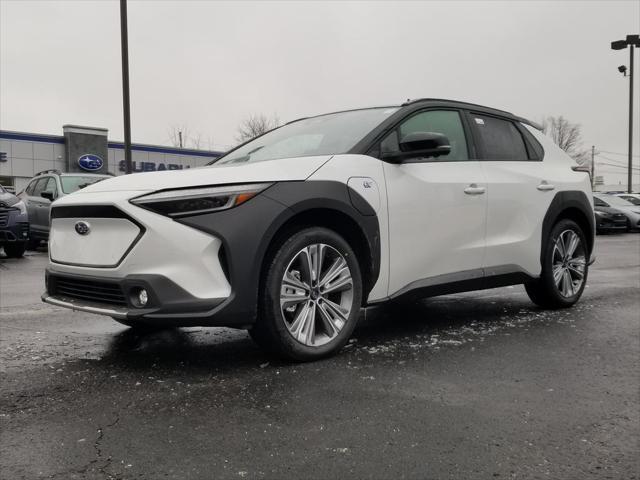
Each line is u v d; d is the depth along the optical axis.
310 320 3.50
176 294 3.06
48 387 3.05
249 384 3.11
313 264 3.50
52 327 4.48
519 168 4.88
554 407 2.88
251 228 3.17
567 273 5.29
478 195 4.40
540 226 4.95
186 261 3.08
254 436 2.47
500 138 4.91
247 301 3.17
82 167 32.66
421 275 4.07
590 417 2.77
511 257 4.68
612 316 5.00
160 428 2.54
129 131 15.06
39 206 11.91
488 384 3.20
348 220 3.66
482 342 4.07
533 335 4.30
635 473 2.23
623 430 2.62
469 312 5.16
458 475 2.19
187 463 2.22
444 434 2.54
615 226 19.31
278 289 3.33
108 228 3.24
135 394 2.95
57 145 32.62
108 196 3.25
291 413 2.72
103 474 2.13
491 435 2.54
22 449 2.32
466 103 4.77
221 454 2.30
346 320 3.65
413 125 4.23
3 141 30.91
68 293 3.58
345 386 3.10
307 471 2.18
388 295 3.90
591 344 4.06
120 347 3.86
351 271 3.65
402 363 3.54
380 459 2.30
